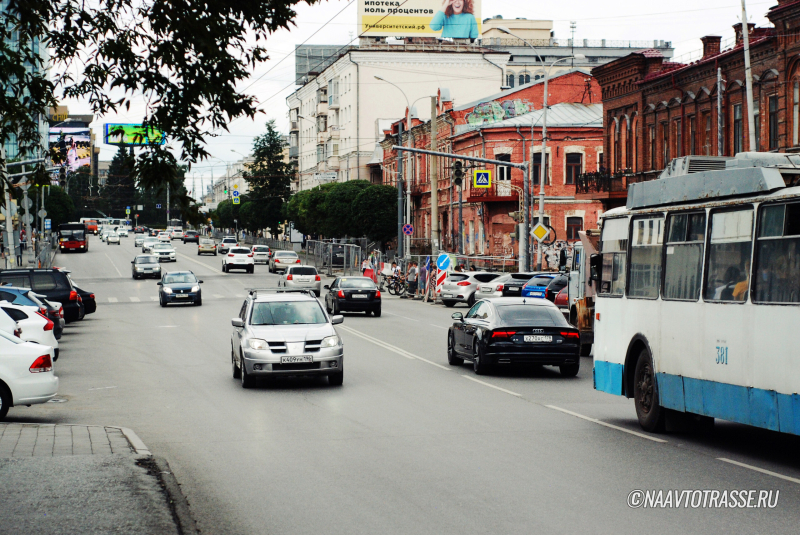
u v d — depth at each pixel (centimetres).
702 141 3844
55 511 746
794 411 934
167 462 1016
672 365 1184
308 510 799
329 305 3853
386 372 1980
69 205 11781
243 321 1827
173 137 920
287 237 11169
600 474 946
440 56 9538
